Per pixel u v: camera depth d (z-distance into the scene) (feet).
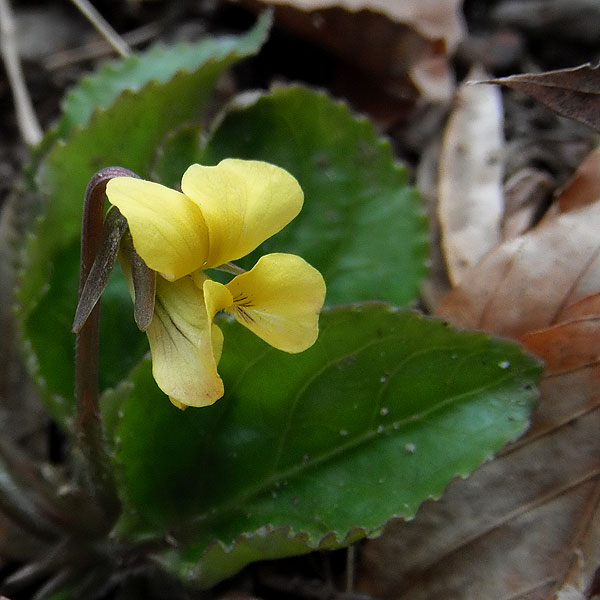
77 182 0.39
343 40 0.51
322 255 0.40
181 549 0.37
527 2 0.55
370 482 0.35
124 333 0.39
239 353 0.35
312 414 0.36
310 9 0.49
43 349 0.39
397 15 0.49
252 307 0.30
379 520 0.34
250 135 0.40
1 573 0.39
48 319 0.39
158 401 0.35
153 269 0.29
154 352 0.30
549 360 0.36
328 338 0.34
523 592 0.35
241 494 0.36
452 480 0.34
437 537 0.36
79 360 0.33
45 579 0.39
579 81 0.35
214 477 0.36
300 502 0.35
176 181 0.39
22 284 0.39
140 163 0.40
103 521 0.38
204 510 0.37
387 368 0.35
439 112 0.50
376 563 0.36
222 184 0.30
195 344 0.30
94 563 0.38
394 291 0.40
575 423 0.36
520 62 0.54
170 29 0.57
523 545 0.36
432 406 0.35
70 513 0.38
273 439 0.36
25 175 0.42
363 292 0.40
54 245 0.39
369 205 0.40
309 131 0.40
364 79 0.53
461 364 0.34
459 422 0.34
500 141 0.45
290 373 0.35
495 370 0.34
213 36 0.56
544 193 0.44
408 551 0.36
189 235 0.29
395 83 0.52
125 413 0.35
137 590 0.38
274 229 0.30
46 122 0.53
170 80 0.39
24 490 0.38
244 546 0.34
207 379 0.29
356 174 0.40
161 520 0.37
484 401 0.34
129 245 0.30
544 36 0.54
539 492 0.36
